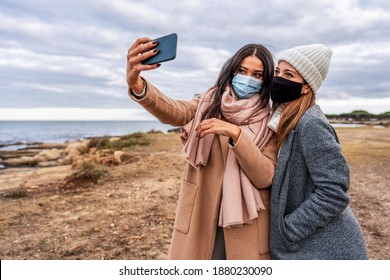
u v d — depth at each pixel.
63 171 10.67
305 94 1.96
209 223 2.11
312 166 1.83
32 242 4.84
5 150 26.78
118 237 4.98
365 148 15.78
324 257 1.87
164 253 4.46
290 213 1.95
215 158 2.13
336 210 1.79
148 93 1.97
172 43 1.74
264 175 1.91
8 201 6.94
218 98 2.14
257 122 2.08
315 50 1.93
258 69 2.14
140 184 8.19
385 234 5.18
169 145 17.56
